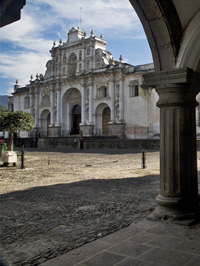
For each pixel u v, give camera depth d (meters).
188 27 5.49
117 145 36.12
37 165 18.14
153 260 3.80
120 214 6.23
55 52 49.56
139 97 38.66
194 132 5.68
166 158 5.54
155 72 5.50
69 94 48.72
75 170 15.27
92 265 3.72
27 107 54.69
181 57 5.35
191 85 5.43
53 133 48.91
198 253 3.99
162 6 5.09
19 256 4.12
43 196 8.42
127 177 12.16
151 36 5.44
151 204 7.05
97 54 43.47
